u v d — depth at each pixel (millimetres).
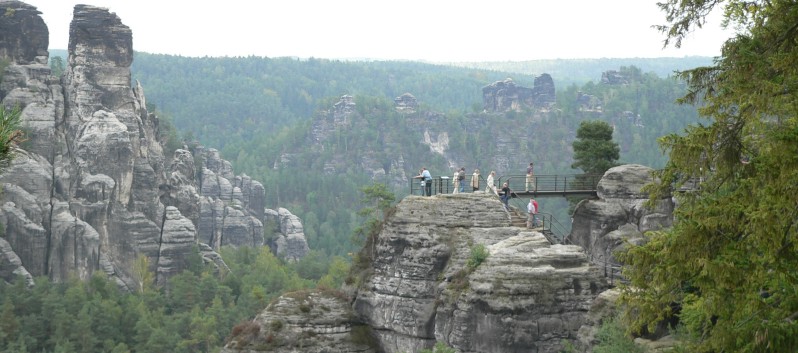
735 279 21625
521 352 46844
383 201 95625
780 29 22672
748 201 22156
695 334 27094
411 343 51812
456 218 53281
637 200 54469
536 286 47469
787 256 21188
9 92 171625
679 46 25250
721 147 23562
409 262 52594
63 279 159250
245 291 154625
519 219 56000
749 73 22750
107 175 169750
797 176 20141
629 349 38188
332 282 164250
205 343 128625
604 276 49188
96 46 179250
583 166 86500
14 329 119938
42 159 165625
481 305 47594
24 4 182750
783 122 21969
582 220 55938
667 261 23500
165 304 149125
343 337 53125
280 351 52344
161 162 189500
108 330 125500
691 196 24969
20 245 155000
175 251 172250
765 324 20797
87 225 162875
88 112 174875
